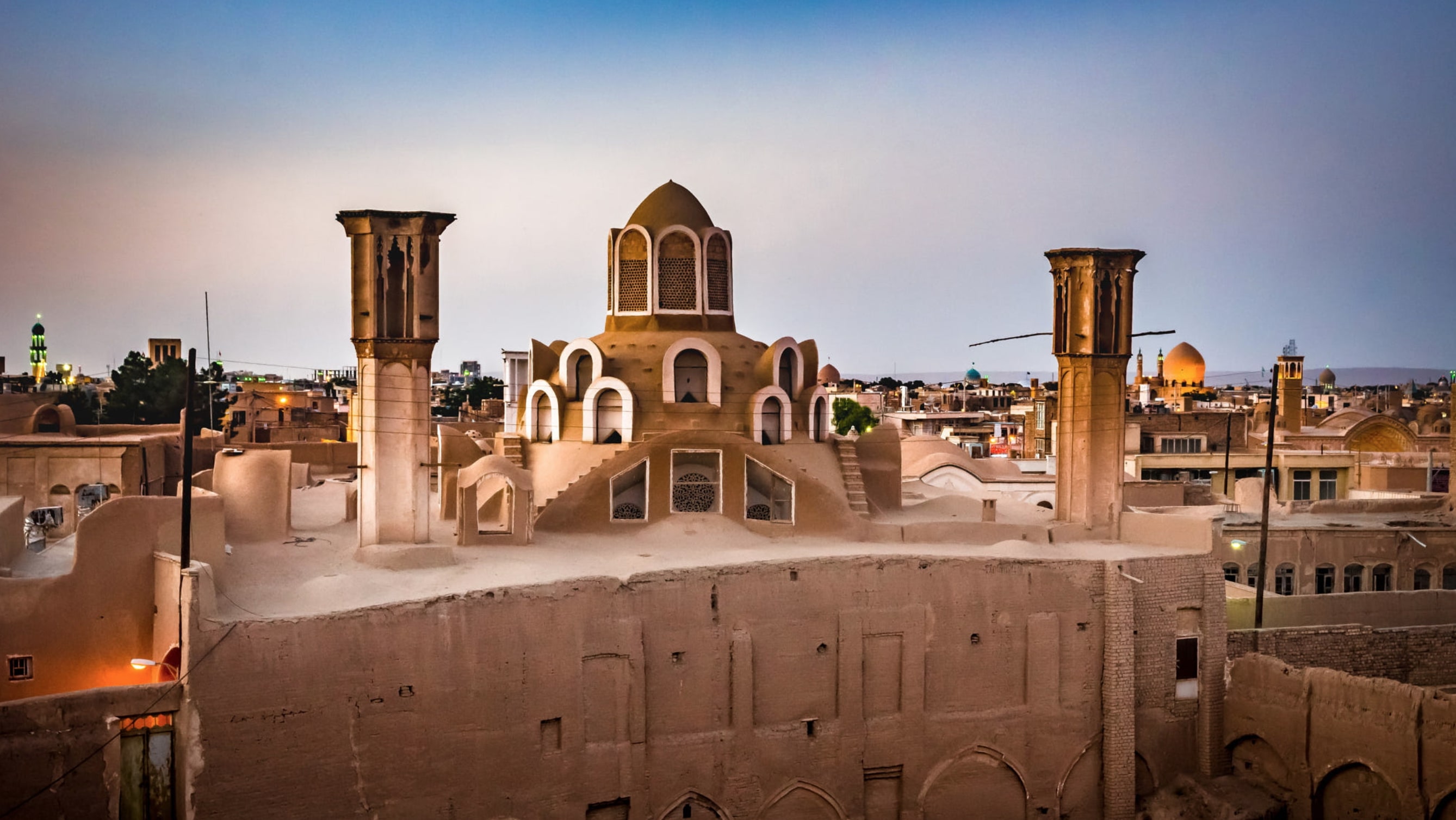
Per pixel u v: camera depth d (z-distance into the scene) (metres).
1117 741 41.53
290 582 34.78
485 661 33.28
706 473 43.47
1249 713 42.34
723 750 36.91
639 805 35.59
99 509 31.97
